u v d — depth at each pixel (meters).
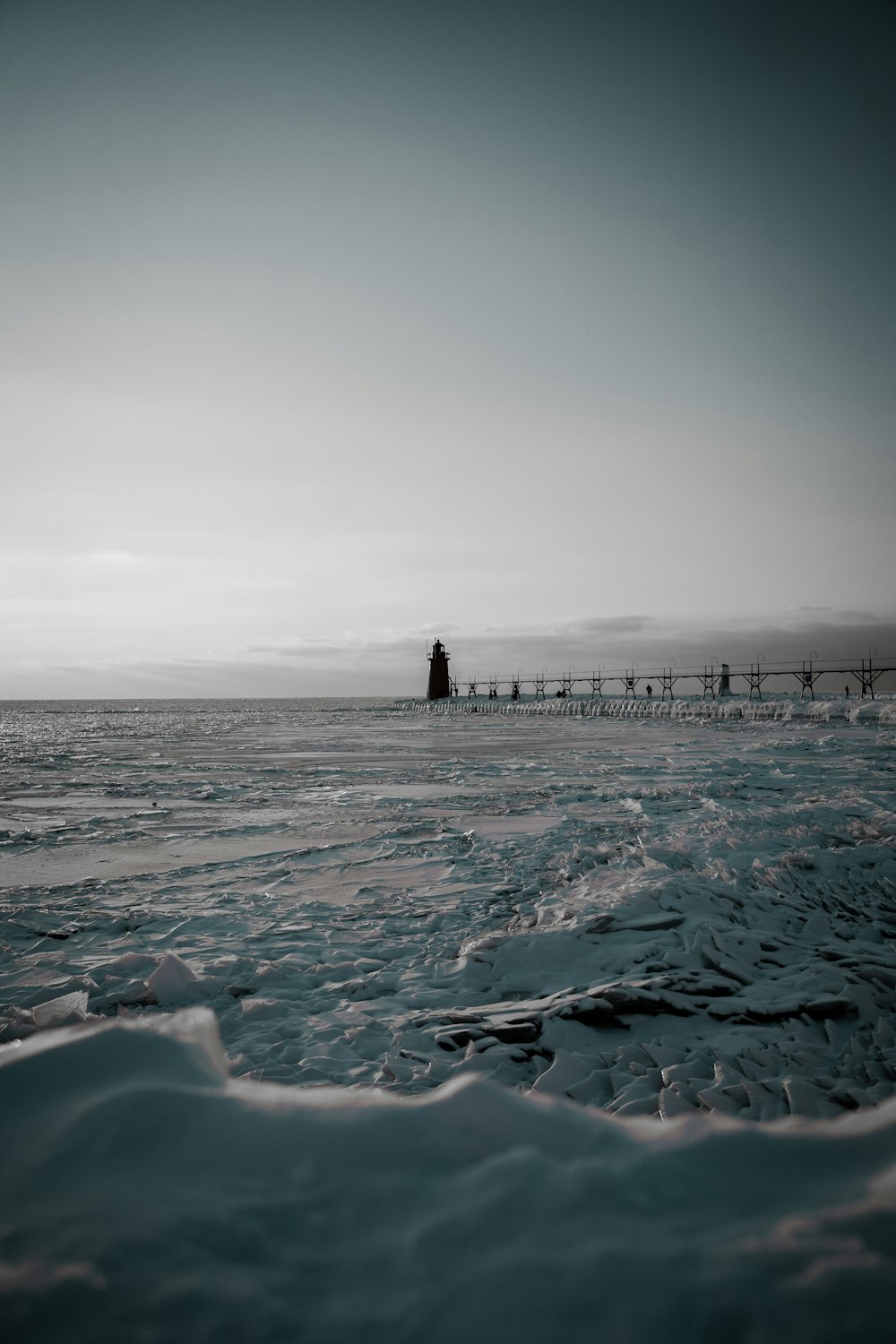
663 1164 0.99
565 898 7.76
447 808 15.05
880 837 9.58
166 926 7.34
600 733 42.50
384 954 6.42
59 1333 0.75
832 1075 3.82
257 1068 4.10
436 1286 0.81
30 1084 1.22
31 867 10.08
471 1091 1.16
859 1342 0.68
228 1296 0.80
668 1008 4.77
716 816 12.34
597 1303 0.76
